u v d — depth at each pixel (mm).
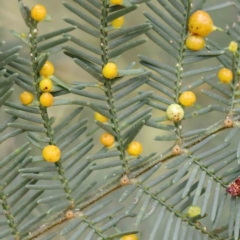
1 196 195
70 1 244
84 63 189
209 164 195
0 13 241
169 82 195
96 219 196
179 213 196
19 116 190
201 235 197
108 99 193
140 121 193
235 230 193
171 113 194
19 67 188
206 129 199
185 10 192
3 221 197
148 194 196
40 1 243
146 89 243
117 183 200
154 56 245
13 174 194
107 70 189
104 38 188
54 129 193
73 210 199
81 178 197
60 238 241
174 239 194
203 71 195
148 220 244
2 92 187
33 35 185
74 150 195
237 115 199
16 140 243
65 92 192
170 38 193
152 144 251
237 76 197
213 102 249
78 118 245
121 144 196
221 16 242
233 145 249
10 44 237
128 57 245
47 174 194
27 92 190
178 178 194
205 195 193
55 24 244
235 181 193
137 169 199
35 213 233
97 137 245
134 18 246
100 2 186
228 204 240
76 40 188
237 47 196
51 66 189
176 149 199
